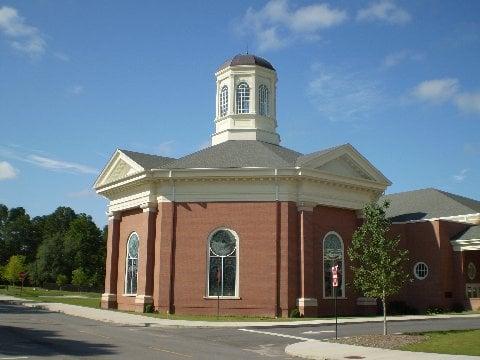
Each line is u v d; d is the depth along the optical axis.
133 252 39.59
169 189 36.56
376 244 23.98
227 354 17.58
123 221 41.34
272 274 34.28
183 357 16.36
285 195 35.31
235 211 35.59
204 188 36.19
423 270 43.62
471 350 18.30
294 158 40.41
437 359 16.31
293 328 27.50
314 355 17.53
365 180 38.28
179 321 29.20
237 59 46.44
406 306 42.06
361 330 26.22
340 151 37.34
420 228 44.38
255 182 35.69
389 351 18.38
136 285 38.81
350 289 37.31
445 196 49.53
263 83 46.41
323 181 36.22
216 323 28.39
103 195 42.66
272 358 16.98
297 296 34.34
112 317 31.19
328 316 35.44
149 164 38.59
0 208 138.88
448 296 42.38
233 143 42.72
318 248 36.12
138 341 20.55
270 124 45.81
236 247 35.16
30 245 131.25
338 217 37.81
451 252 43.59
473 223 44.91
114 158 41.16
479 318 34.88
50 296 66.19
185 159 39.19
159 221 36.56
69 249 108.38
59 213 139.75
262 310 33.94
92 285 105.81
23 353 16.41
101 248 117.06
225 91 46.56
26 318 31.22
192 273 35.22
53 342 19.48
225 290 34.72
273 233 34.88
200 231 35.72
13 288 94.19
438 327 27.73
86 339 20.78
